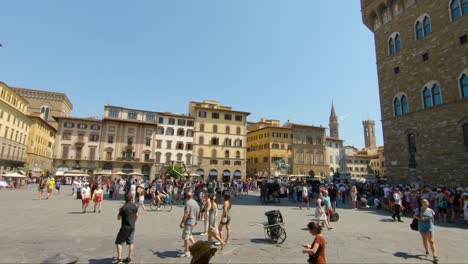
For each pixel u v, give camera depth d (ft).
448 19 85.61
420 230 30.76
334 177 159.74
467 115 77.56
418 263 28.17
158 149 245.86
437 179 84.48
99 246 32.12
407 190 71.00
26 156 213.05
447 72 84.43
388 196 71.87
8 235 36.32
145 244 33.86
